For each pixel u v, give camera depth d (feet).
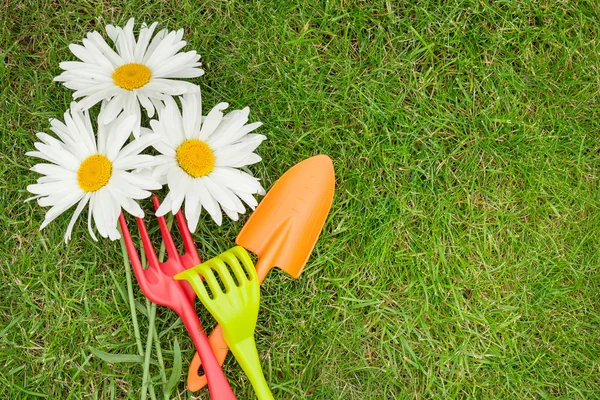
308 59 3.49
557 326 3.49
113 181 3.16
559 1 3.53
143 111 3.40
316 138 3.48
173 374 3.24
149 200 3.42
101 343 3.38
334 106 3.49
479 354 3.46
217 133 3.24
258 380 3.23
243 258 3.26
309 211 3.37
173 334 3.39
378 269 3.47
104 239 3.40
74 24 3.46
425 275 3.47
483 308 3.48
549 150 3.52
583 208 3.51
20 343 3.38
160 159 3.18
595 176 3.52
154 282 3.23
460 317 3.46
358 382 3.45
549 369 3.47
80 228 3.40
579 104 3.54
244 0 3.49
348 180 3.48
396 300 3.47
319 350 3.43
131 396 3.36
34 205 3.40
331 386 3.43
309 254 3.36
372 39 3.53
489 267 3.50
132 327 3.39
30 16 3.45
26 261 3.39
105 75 3.23
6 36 3.44
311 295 3.45
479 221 3.51
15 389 3.35
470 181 3.51
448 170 3.50
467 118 3.52
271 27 3.49
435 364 3.46
